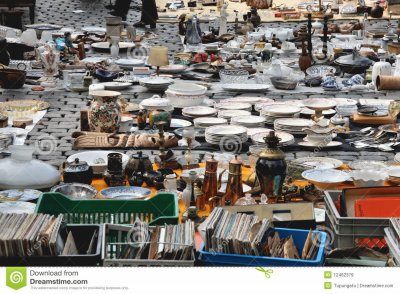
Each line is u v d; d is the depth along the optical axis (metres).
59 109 13.21
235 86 14.74
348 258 6.30
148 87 14.61
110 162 8.66
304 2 26.42
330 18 24.19
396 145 10.77
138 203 7.24
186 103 12.55
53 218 6.12
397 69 15.44
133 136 10.66
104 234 6.03
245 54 18.06
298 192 8.05
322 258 6.08
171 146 10.59
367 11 24.73
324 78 15.62
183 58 17.56
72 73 14.66
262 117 11.71
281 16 24.69
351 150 10.72
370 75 15.71
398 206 6.91
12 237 5.70
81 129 11.37
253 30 21.30
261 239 5.96
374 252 6.31
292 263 5.85
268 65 16.78
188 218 7.31
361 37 20.89
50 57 15.34
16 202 7.87
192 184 7.88
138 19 24.80
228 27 23.12
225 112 12.05
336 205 7.16
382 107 12.57
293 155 10.48
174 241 5.85
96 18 24.45
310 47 17.12
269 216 6.96
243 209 6.93
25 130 11.55
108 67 16.20
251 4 25.53
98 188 8.59
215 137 10.60
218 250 5.91
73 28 22.69
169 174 8.64
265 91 14.79
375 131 11.39
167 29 23.19
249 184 8.50
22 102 13.10
